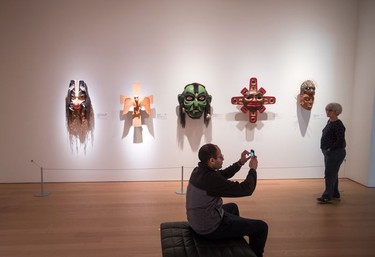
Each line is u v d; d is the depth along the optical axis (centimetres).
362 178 437
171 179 457
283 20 440
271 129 456
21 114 436
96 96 438
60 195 390
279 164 462
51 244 262
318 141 462
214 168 207
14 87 432
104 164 450
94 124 442
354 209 342
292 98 453
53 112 438
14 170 445
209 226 199
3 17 420
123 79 437
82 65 432
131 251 251
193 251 188
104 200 372
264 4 436
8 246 259
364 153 432
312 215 325
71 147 445
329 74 452
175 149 452
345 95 457
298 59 447
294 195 390
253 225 205
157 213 331
